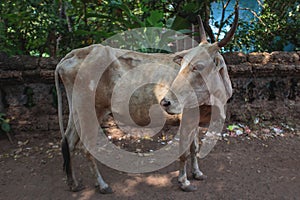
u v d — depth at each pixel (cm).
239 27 568
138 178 323
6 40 476
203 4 481
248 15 637
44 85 433
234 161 359
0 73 411
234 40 557
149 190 298
